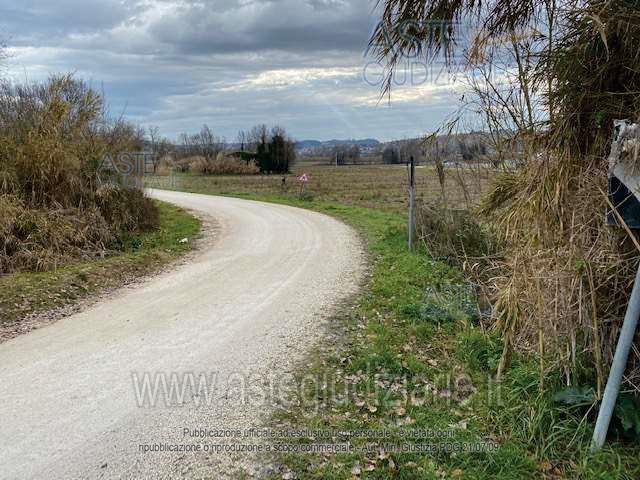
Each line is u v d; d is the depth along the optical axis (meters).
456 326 6.20
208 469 3.56
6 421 4.23
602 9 3.23
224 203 23.94
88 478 3.48
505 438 3.84
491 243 7.67
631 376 3.67
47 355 5.67
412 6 4.08
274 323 6.66
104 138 14.09
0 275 9.20
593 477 3.32
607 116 3.60
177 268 10.55
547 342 4.22
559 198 3.76
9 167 12.00
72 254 11.03
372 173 50.00
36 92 13.52
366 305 7.29
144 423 4.18
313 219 17.91
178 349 5.81
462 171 8.42
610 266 3.71
